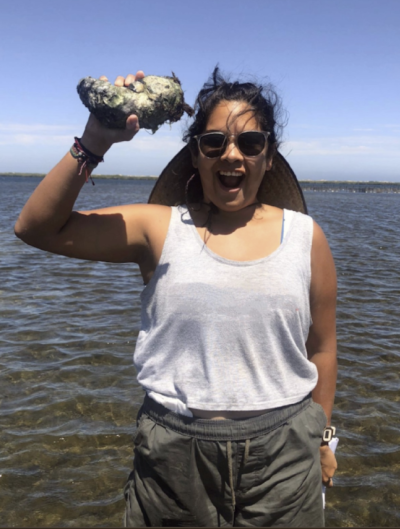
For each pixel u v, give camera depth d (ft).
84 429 13.02
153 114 5.16
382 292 27.78
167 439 5.44
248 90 5.69
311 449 5.59
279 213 5.98
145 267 5.85
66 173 5.26
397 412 14.14
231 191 5.55
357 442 12.65
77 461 11.73
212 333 5.23
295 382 5.54
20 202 96.63
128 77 5.30
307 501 5.60
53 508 10.18
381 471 11.52
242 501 5.56
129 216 5.82
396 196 237.66
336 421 13.64
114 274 31.60
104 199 116.57
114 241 5.78
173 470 5.45
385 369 17.01
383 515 10.12
